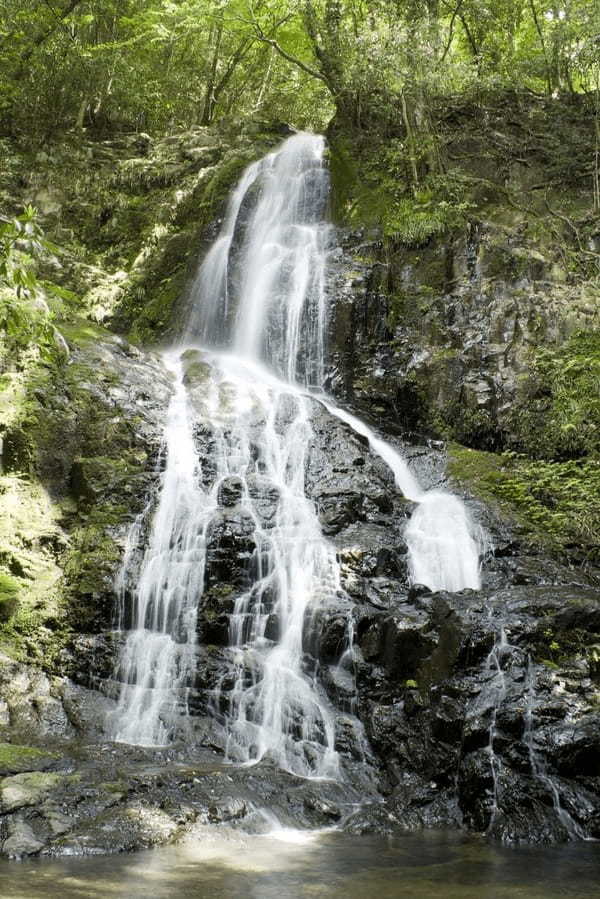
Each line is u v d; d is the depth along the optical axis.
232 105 24.58
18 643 9.06
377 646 8.42
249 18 19.94
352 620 8.65
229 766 7.35
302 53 23.28
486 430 13.84
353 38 18.28
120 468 11.24
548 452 13.22
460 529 11.02
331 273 15.36
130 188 19.59
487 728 7.02
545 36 19.53
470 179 16.75
